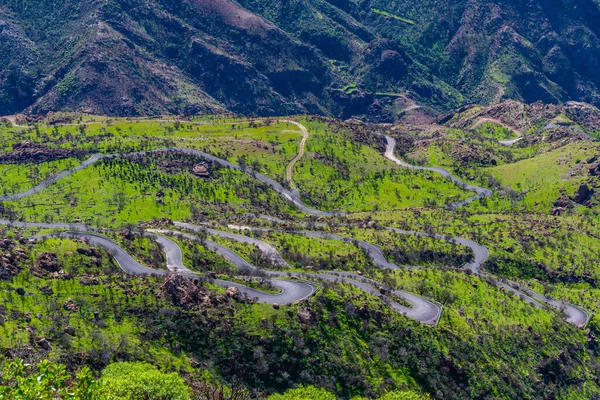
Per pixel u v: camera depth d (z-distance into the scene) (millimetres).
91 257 178000
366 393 147750
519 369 181000
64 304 138375
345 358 154250
